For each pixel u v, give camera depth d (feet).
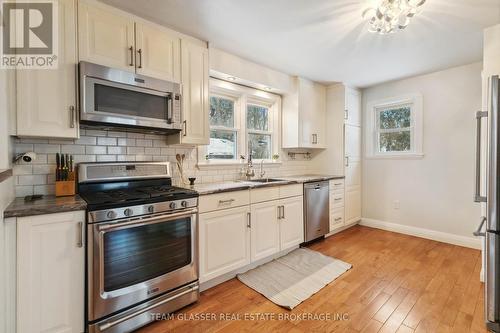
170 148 8.18
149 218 5.49
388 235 11.77
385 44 8.19
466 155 10.19
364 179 13.42
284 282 7.41
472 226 10.09
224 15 6.56
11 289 4.15
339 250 9.95
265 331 5.36
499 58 6.89
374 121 13.08
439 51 8.73
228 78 9.32
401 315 5.84
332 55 9.08
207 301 6.50
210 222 6.91
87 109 5.42
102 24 5.86
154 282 5.57
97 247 4.79
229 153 10.37
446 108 10.62
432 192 11.12
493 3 5.92
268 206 8.64
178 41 7.27
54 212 4.44
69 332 4.62
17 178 5.58
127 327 5.17
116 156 7.02
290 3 6.01
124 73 5.95
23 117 4.89
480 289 6.93
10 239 4.13
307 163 13.50
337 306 6.23
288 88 11.25
